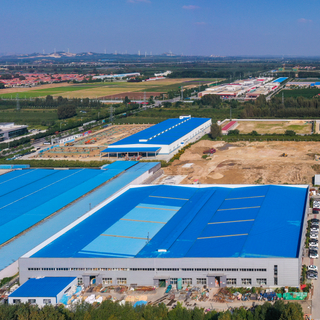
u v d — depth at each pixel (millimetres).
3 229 98500
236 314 64875
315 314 68812
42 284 77875
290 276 76625
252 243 82375
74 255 81812
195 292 76625
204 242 85125
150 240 87438
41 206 112500
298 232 86938
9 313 66875
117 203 111062
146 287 78812
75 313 67000
